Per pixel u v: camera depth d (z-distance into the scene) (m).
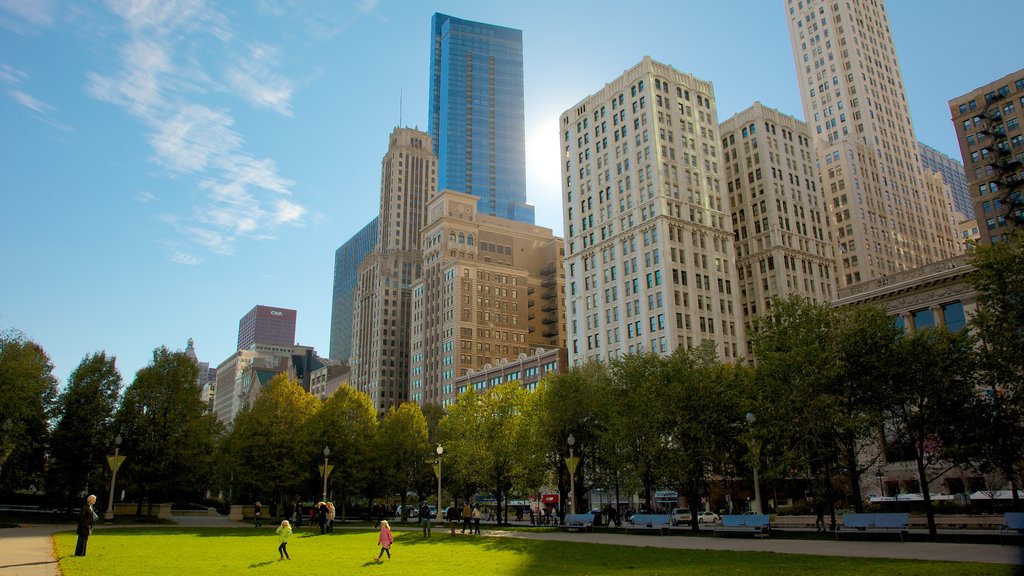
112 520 58.12
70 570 22.19
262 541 38.44
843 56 174.50
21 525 50.25
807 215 132.88
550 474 72.62
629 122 122.69
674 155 118.69
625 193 120.75
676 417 46.34
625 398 51.75
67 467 64.69
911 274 68.19
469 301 176.00
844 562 22.28
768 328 45.16
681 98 124.12
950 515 43.16
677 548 30.36
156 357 70.12
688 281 111.50
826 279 131.12
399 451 79.19
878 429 42.41
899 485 66.44
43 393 64.19
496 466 63.81
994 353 37.19
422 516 45.59
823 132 176.12
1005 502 50.12
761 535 37.56
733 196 135.50
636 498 94.06
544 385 69.69
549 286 187.50
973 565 19.72
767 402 40.69
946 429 38.06
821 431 38.59
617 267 118.50
